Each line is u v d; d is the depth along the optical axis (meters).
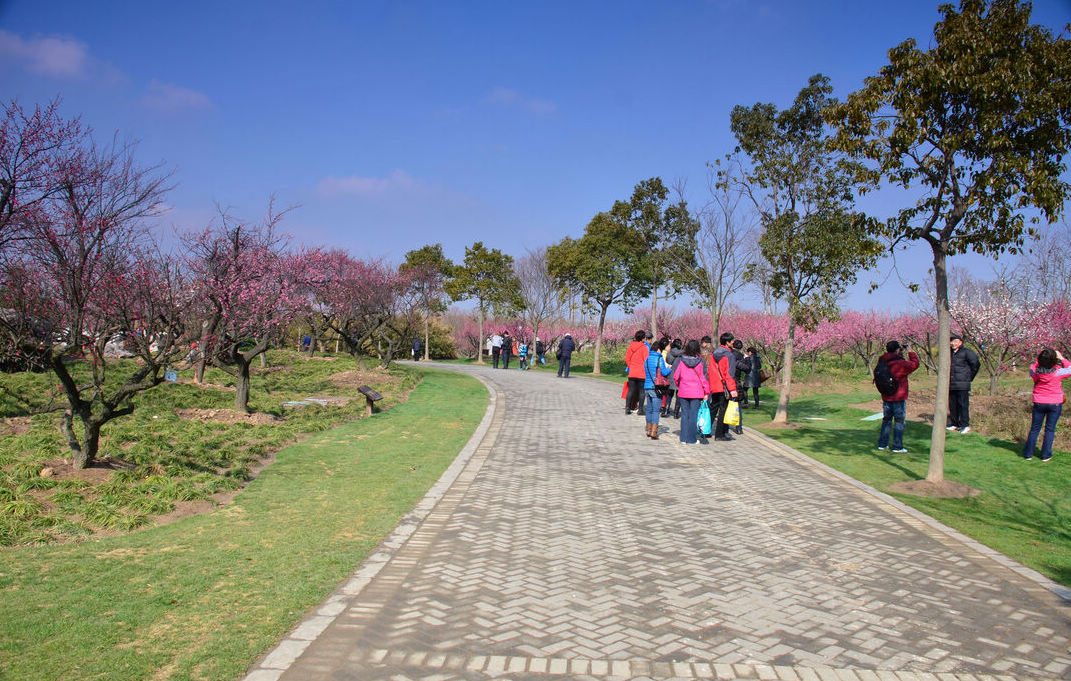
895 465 10.26
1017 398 15.37
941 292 8.66
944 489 8.55
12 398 11.32
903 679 3.85
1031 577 5.59
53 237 6.95
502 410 15.86
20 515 6.05
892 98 8.46
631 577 5.37
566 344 27.02
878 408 16.50
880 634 4.43
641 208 24.97
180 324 10.58
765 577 5.46
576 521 6.98
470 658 3.93
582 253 30.22
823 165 13.40
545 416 15.10
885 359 11.38
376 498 7.58
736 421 12.52
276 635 4.11
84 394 12.33
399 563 5.54
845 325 28.39
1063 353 17.67
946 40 7.99
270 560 5.44
